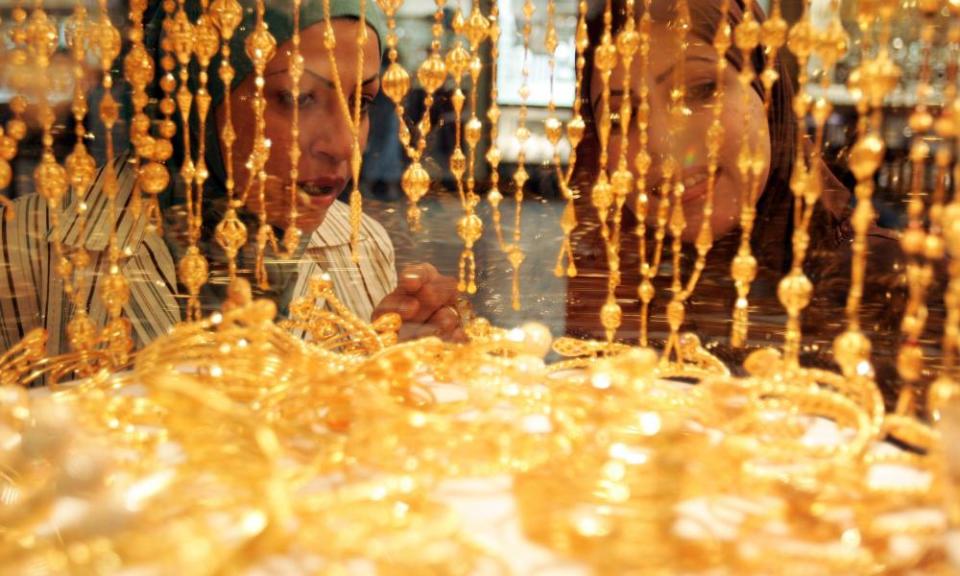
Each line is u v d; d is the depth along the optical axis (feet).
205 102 2.31
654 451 1.41
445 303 2.68
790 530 1.41
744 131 2.03
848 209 2.46
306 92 2.72
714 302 2.65
